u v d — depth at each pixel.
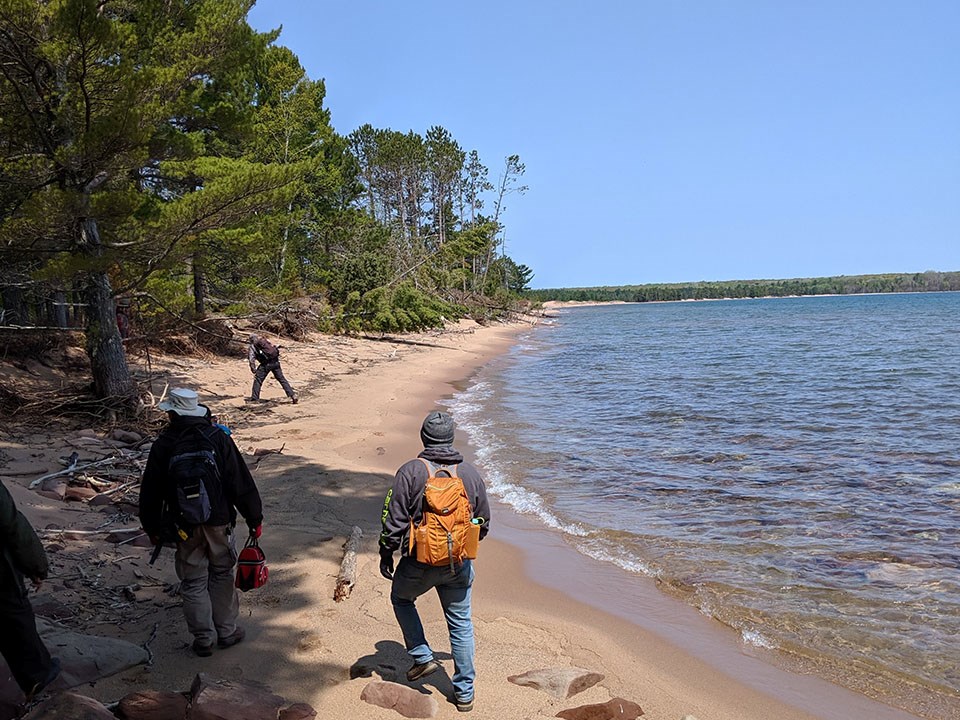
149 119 10.39
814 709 4.38
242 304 17.52
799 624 5.54
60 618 4.62
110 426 10.80
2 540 3.34
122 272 12.41
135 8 12.23
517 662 4.70
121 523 6.55
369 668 4.37
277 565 6.06
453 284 48.47
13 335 13.02
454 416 15.55
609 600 6.03
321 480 8.91
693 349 35.75
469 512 3.86
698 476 10.13
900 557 6.87
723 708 4.36
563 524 8.13
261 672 4.26
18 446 8.87
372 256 33.47
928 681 4.70
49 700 3.37
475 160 77.75
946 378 21.06
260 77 28.16
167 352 17.22
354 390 17.52
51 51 9.38
